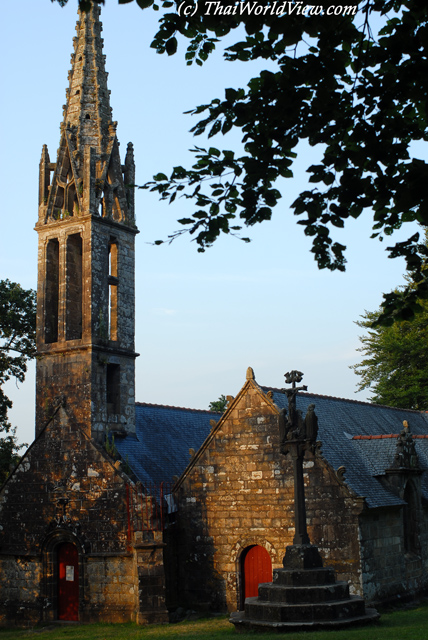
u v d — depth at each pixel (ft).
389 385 195.00
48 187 122.72
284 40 32.24
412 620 82.12
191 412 141.18
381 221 36.96
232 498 103.96
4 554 111.55
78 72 124.06
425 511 116.06
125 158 124.47
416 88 33.12
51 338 117.29
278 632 74.23
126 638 84.99
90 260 113.09
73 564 107.24
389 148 34.37
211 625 90.68
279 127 34.73
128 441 115.65
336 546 94.99
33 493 111.14
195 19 33.73
